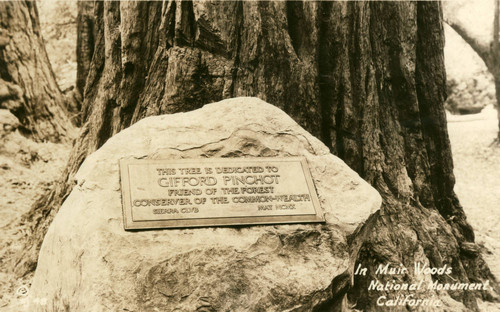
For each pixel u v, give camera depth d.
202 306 3.40
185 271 3.47
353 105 6.05
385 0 6.56
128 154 3.99
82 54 11.04
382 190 5.85
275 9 5.92
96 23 6.52
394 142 6.23
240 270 3.57
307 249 3.84
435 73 6.85
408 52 6.55
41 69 9.62
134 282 3.34
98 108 5.89
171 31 5.68
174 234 3.62
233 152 4.19
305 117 5.80
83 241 3.49
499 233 7.86
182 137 4.18
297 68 5.87
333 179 4.32
